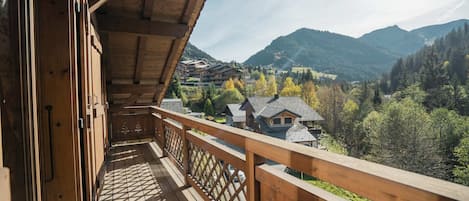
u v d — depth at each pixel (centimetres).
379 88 2312
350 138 1221
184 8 447
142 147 529
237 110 2306
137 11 431
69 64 155
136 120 581
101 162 299
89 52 214
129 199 268
